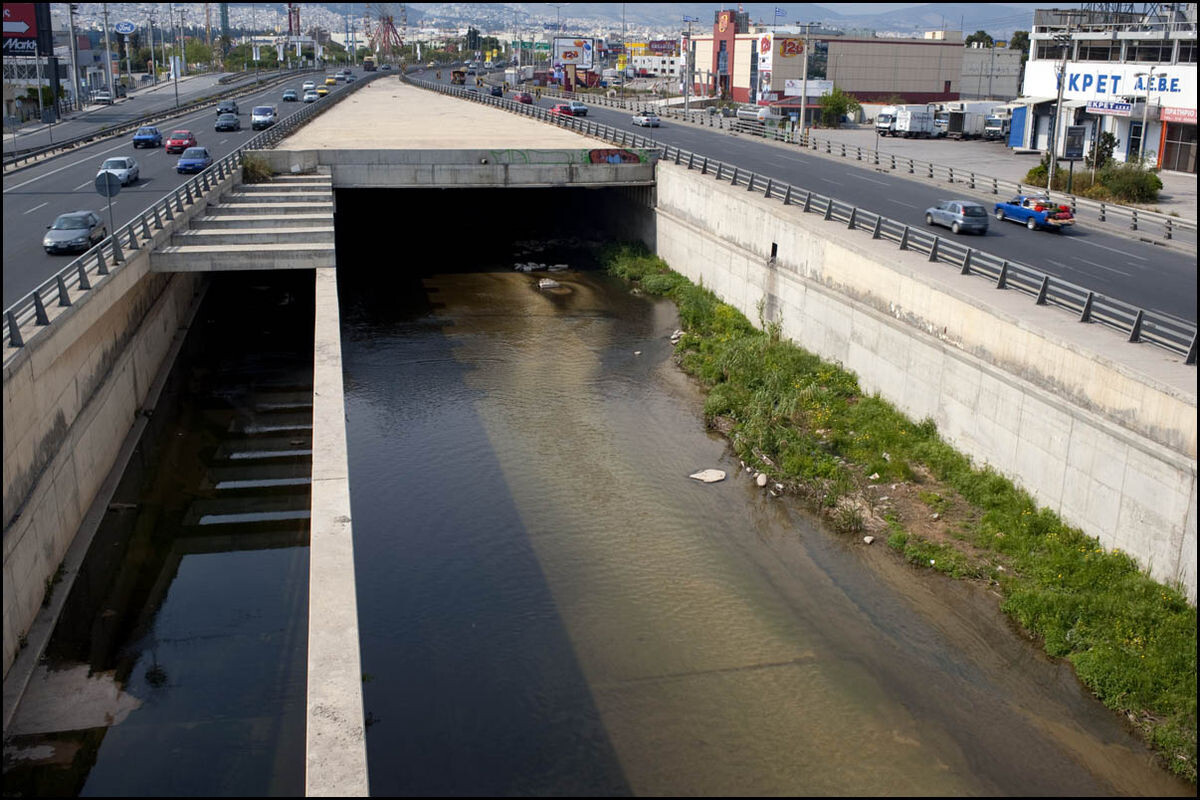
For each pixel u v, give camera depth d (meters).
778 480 30.33
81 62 138.50
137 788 17.88
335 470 20.16
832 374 37.47
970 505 27.50
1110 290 33.69
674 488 29.98
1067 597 22.17
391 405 36.84
